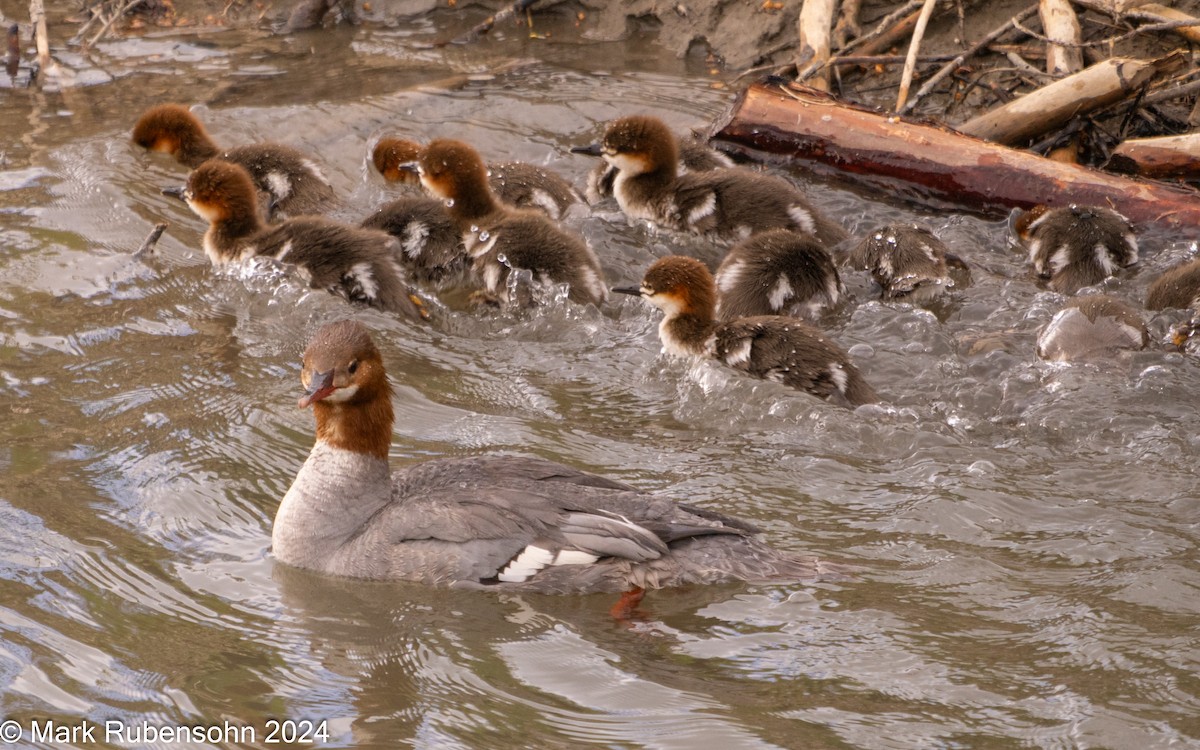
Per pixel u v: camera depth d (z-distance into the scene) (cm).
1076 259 1413
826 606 892
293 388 1218
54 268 1438
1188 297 1322
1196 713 782
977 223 1567
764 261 1366
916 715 788
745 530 950
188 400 1188
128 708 806
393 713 802
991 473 1073
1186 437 1120
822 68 1755
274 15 2092
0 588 917
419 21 2088
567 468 973
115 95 1880
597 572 903
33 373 1227
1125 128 1639
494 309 1407
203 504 1030
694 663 843
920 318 1344
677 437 1153
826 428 1155
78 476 1059
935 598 903
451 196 1498
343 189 1688
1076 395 1187
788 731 777
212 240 1459
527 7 2066
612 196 1692
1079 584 916
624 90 1867
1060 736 766
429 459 1101
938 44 1819
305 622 888
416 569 915
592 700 812
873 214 1593
